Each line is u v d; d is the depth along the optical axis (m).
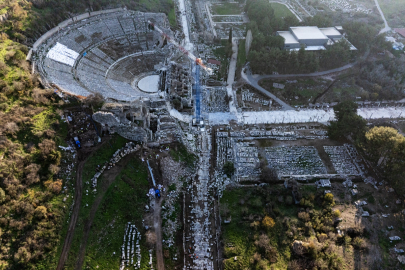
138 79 130.50
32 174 71.25
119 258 68.00
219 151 100.38
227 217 79.06
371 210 82.88
